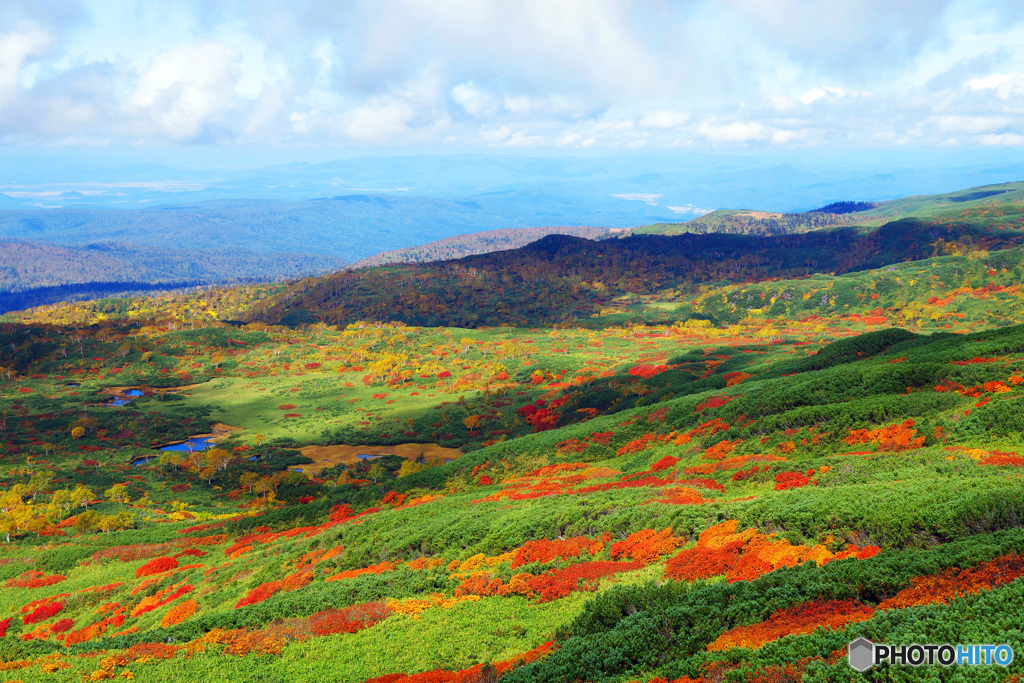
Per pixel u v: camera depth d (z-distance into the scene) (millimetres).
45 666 35312
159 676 32250
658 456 79250
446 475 98125
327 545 61438
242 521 96812
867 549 28375
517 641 29672
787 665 18906
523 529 47438
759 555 30656
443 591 39312
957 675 16172
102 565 83812
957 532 27500
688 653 22281
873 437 60281
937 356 82188
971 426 54188
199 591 60406
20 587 77625
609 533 42375
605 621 27781
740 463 61688
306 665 31328
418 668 28766
